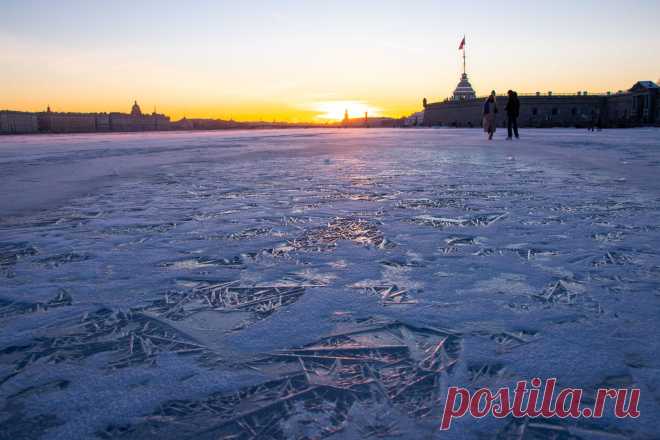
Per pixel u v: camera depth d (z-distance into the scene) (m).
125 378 1.61
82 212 4.89
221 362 1.72
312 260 2.99
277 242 3.49
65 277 2.74
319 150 16.09
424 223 4.06
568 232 3.62
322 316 2.10
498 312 2.09
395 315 2.09
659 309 2.09
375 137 30.66
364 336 1.90
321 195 5.84
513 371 1.60
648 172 7.68
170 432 1.33
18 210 5.05
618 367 1.60
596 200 5.08
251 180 7.55
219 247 3.36
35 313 2.22
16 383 1.60
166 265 2.96
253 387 1.55
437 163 10.05
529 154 12.05
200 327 2.03
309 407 1.43
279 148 17.72
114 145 21.52
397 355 1.74
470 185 6.46
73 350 1.84
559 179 6.95
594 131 37.09
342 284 2.52
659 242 3.27
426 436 1.29
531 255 2.99
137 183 7.34
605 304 2.16
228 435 1.31
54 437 1.31
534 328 1.92
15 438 1.31
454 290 2.38
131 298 2.39
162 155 14.17
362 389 1.52
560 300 2.22
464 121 84.88
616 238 3.41
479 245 3.27
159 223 4.28
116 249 3.36
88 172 9.12
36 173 8.98
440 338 1.86
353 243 3.41
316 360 1.72
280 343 1.86
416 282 2.52
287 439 1.29
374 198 5.52
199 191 6.38
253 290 2.47
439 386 1.53
